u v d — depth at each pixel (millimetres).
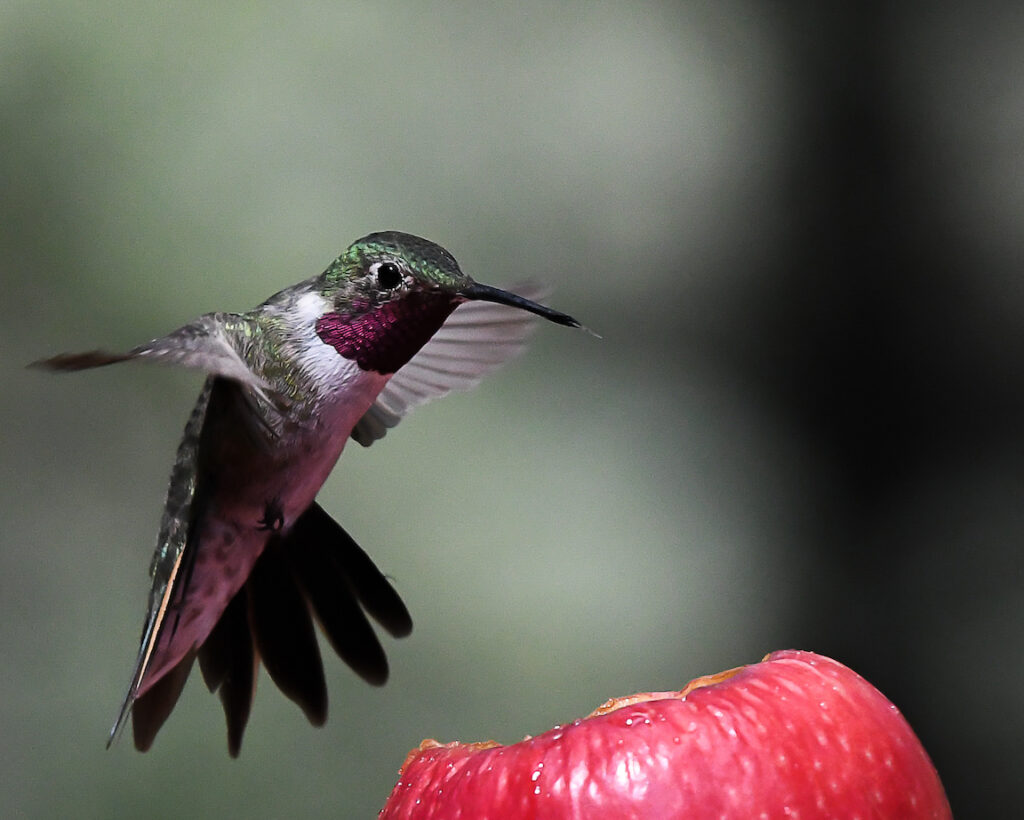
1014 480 2666
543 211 2934
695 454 2779
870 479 2740
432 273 1915
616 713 1858
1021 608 2568
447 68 2939
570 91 3020
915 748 1860
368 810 2275
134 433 2553
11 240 2539
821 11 2871
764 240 2889
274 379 1915
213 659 1920
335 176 2783
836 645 2629
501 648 2492
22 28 2672
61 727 2332
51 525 2480
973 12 2801
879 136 2809
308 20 2863
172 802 2264
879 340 2775
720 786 1851
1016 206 2740
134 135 2672
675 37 3029
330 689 2373
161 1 2766
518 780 1854
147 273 2588
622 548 2646
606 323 2896
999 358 2715
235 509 1918
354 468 2656
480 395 2801
